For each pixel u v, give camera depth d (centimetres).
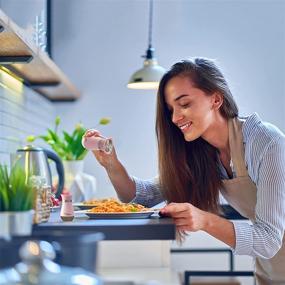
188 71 196
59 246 93
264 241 175
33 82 343
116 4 436
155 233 142
